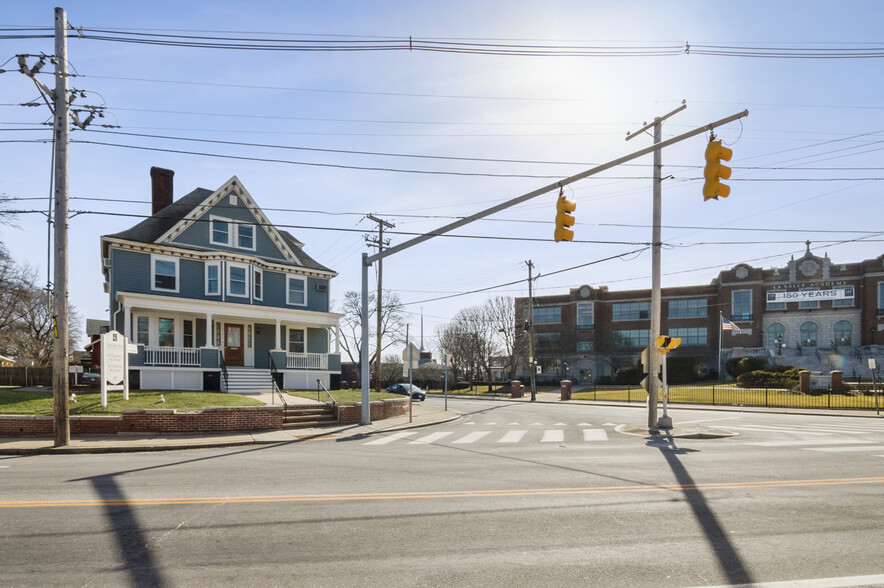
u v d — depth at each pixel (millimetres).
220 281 29016
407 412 25797
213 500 8391
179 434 16750
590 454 13281
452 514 7613
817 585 5184
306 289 33625
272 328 32312
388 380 67000
